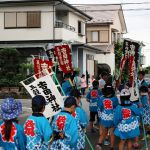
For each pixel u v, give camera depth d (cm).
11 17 3366
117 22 5072
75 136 664
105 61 4606
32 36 3338
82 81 3091
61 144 660
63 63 1170
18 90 2992
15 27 3359
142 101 1242
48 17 3303
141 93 1248
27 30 3344
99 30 4684
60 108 747
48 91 749
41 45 3306
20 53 3244
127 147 999
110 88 1062
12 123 593
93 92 1345
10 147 592
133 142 1166
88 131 1391
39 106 608
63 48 1162
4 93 2938
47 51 1381
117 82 1298
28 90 749
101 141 1064
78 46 3478
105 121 1053
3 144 595
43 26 3316
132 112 940
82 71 3684
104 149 1094
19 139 595
